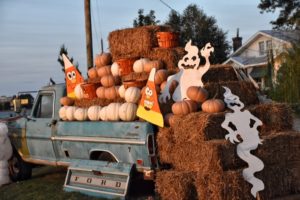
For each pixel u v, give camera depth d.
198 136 6.49
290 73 20.84
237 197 6.20
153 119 7.15
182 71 7.59
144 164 7.26
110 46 9.42
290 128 7.29
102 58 9.30
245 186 6.29
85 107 8.74
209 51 7.33
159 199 7.26
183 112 7.10
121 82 8.63
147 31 8.65
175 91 7.60
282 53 22.16
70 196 8.07
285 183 6.67
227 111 6.88
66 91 9.37
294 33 34.75
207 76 7.71
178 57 8.45
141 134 7.22
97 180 8.00
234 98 6.97
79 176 8.38
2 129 10.09
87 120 8.51
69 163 8.79
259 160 6.48
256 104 7.59
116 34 9.24
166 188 6.59
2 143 10.08
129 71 8.59
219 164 6.21
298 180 6.78
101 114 8.09
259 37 36.75
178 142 6.84
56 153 9.11
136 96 7.78
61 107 9.03
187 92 7.33
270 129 7.04
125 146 7.54
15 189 9.36
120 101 8.18
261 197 6.41
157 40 8.76
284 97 20.69
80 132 8.39
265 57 34.28
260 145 6.55
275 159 6.65
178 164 6.90
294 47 21.98
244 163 6.51
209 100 7.01
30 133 9.66
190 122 6.62
